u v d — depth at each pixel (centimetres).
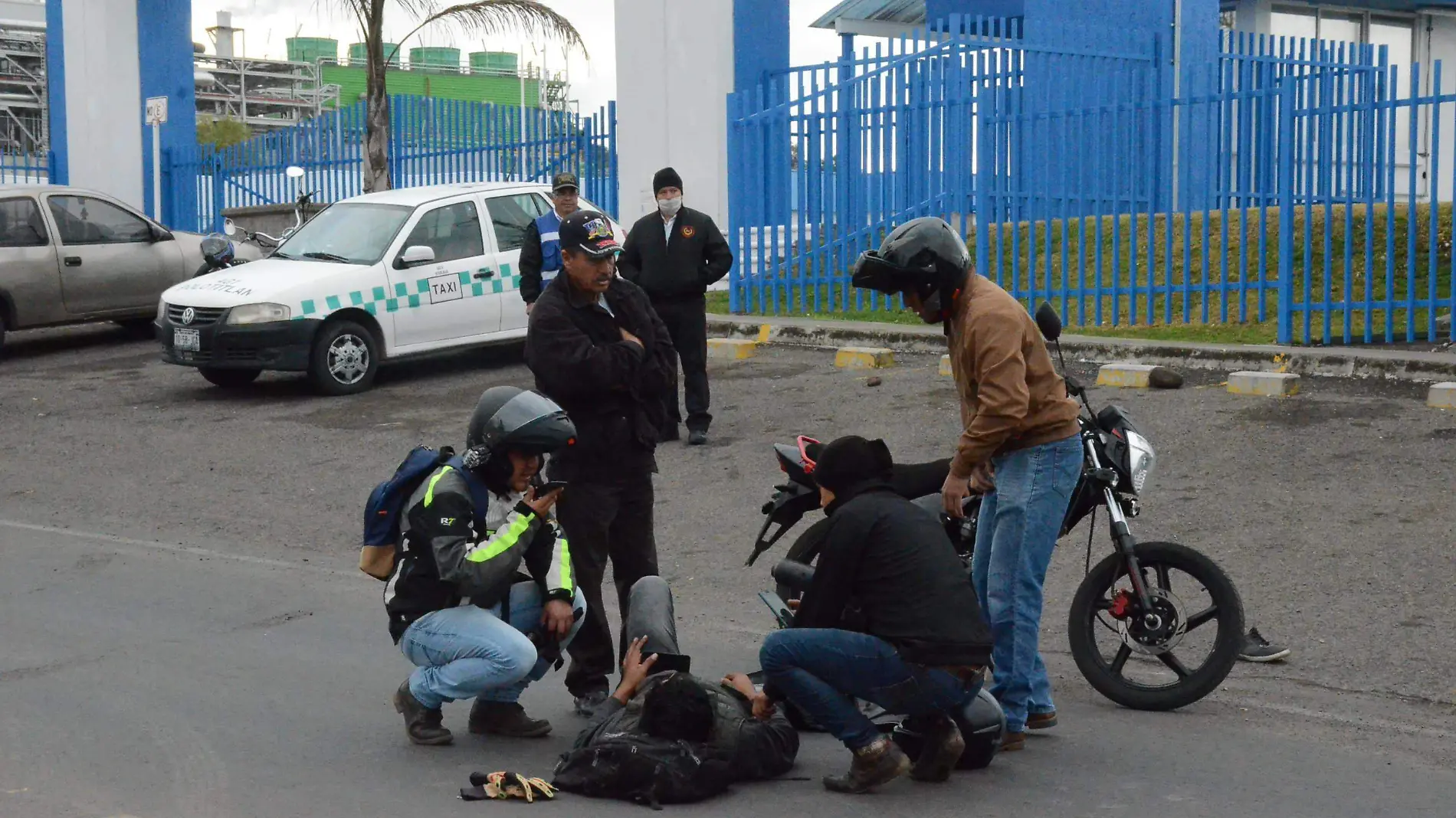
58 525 1009
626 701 551
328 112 2569
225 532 973
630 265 1091
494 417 536
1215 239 1498
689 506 966
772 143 1591
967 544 619
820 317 1545
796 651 503
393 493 551
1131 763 541
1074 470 554
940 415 1119
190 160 2586
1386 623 682
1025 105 1510
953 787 518
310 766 548
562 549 568
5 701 634
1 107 4350
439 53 6306
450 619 553
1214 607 594
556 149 1983
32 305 1702
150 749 569
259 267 1423
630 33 1848
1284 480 889
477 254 1459
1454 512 811
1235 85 1681
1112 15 1773
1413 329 1173
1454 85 2470
